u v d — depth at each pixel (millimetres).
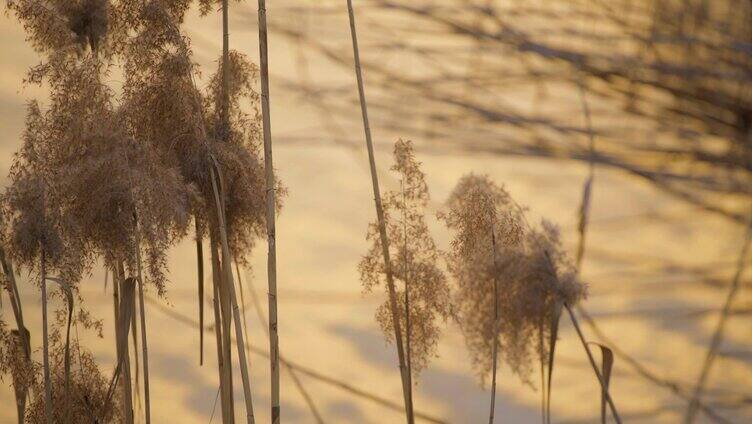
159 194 2604
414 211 2693
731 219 4547
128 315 2650
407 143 2697
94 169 2594
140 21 2676
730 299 3264
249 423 2666
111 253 2637
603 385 2672
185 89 2674
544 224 2689
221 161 2697
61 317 2691
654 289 4047
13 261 2635
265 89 2695
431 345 2691
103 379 2715
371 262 2707
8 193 2602
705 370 3268
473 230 2682
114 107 2660
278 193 2775
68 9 2695
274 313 2688
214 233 2719
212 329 3576
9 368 2656
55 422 2670
